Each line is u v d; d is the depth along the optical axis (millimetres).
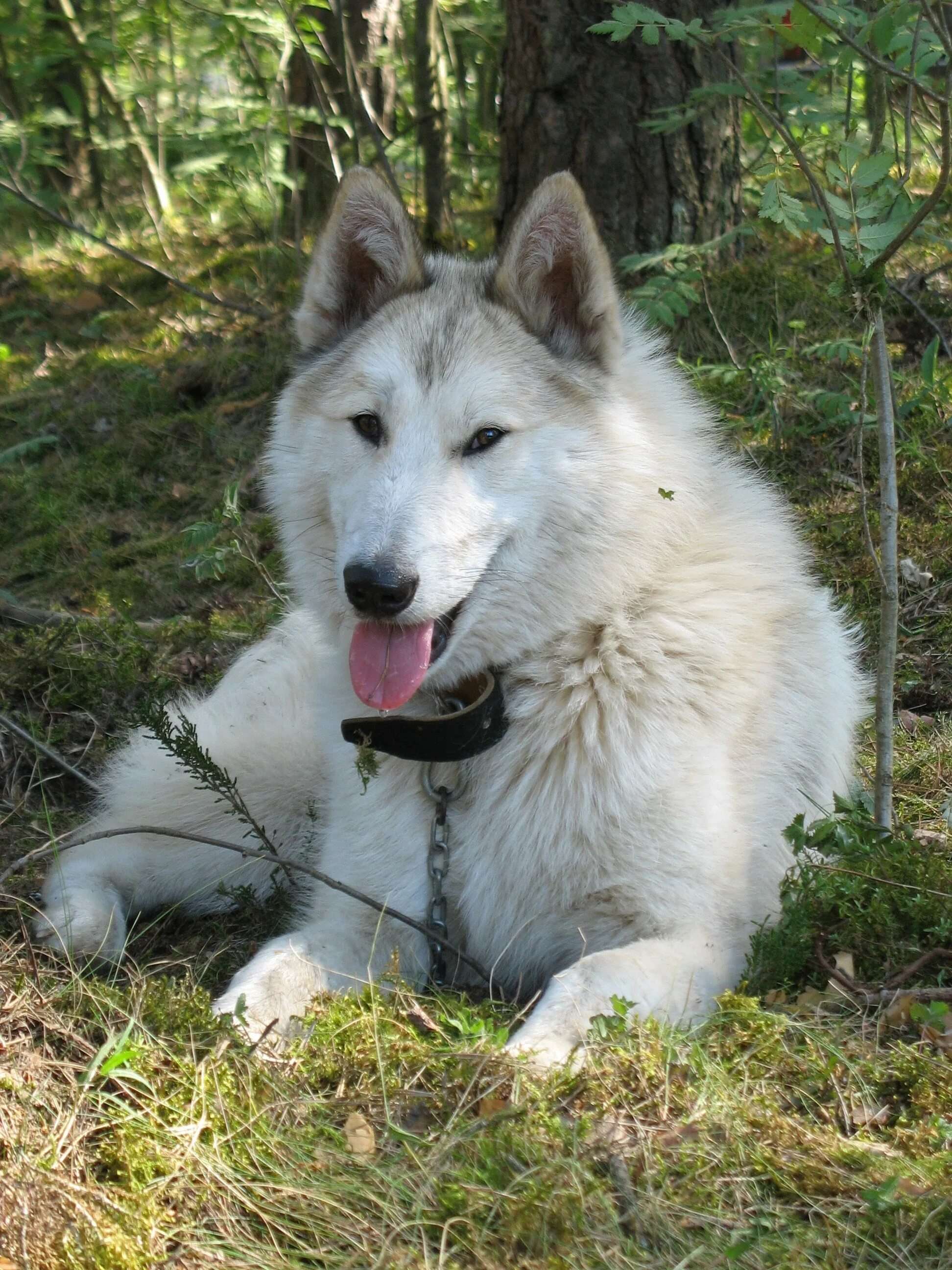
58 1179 1178
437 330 1438
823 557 1940
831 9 1424
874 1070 1276
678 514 1461
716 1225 1177
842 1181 1196
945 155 1356
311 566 1493
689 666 1437
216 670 1929
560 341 1464
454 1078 1270
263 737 1642
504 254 1452
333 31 3332
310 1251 1168
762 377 2098
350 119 3223
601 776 1407
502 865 1431
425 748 1408
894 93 2082
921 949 1383
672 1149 1214
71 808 1722
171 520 2467
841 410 2027
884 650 1468
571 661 1432
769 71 2188
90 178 4477
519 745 1429
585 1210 1176
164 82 4113
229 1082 1263
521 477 1414
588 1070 1262
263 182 3684
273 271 3336
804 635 1546
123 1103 1240
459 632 1420
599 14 2211
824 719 1548
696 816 1405
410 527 1375
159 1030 1312
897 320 2227
